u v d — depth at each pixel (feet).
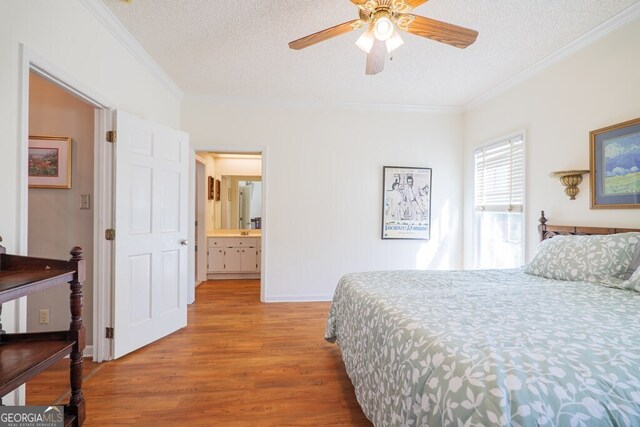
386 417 3.96
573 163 7.93
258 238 16.65
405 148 12.73
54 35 5.39
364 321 5.25
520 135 9.69
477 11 6.64
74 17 5.93
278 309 11.29
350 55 8.65
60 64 5.55
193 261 12.29
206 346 8.14
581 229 7.46
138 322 7.95
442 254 12.94
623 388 2.49
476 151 12.00
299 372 6.83
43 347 4.39
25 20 4.75
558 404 2.38
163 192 8.72
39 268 4.44
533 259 7.51
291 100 12.09
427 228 12.84
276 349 7.98
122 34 7.47
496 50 8.26
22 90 4.68
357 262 12.59
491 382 2.57
